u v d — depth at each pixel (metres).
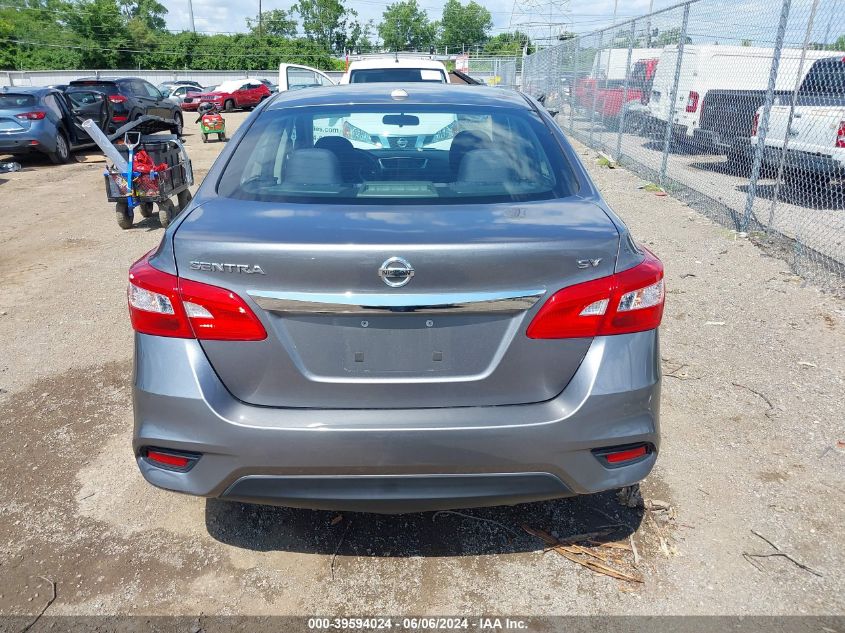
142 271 2.32
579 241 2.22
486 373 2.26
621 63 13.52
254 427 2.22
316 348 2.23
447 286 2.15
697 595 2.49
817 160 7.82
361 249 2.12
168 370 2.27
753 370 4.25
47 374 4.38
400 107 3.18
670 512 2.93
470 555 2.71
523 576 2.60
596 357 2.28
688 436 3.52
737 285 5.77
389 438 2.21
